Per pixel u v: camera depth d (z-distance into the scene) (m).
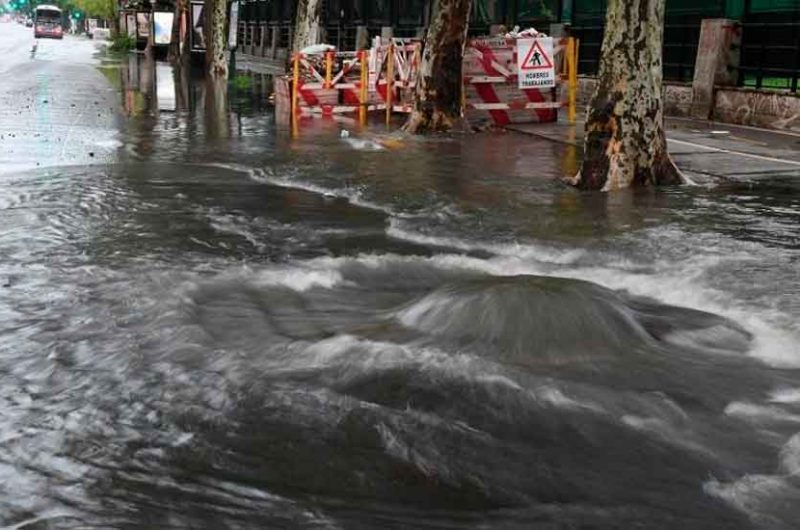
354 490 3.60
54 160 12.45
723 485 3.67
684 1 19.67
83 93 24.92
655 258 7.41
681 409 4.42
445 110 16.48
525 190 10.48
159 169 11.83
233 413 4.29
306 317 5.77
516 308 5.39
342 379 4.69
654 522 3.38
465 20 16.20
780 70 16.88
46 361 4.91
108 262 7.06
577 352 5.08
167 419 4.21
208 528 3.29
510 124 17.62
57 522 3.30
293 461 3.82
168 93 25.92
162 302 5.96
